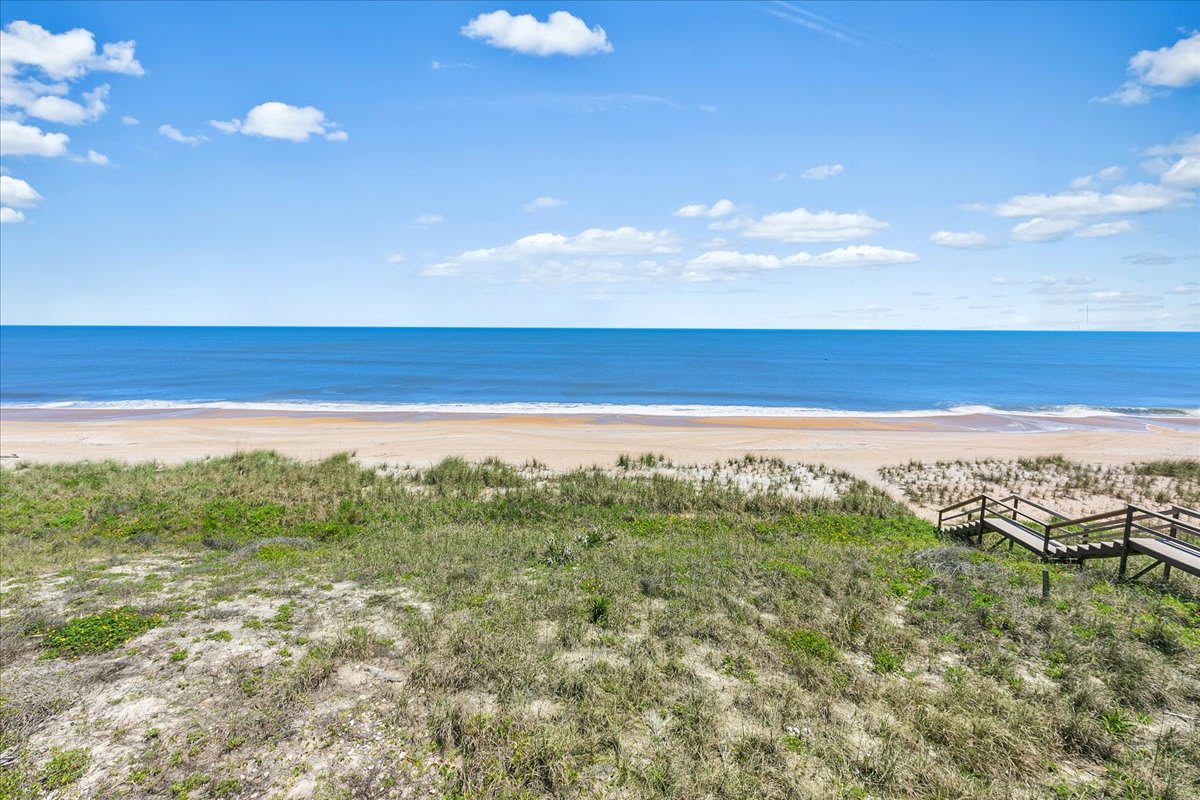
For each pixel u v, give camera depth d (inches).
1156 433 1560.0
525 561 494.3
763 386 2741.1
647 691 277.6
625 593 397.7
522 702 269.3
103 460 1053.2
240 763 233.3
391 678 291.0
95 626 330.6
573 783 224.7
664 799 217.0
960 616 360.8
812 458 1181.7
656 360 4488.2
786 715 263.1
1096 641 327.6
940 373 3454.7
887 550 548.4
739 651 319.0
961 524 664.4
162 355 4886.8
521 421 1705.2
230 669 293.9
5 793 216.7
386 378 3029.0
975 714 261.4
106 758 233.9
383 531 618.8
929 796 220.5
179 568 464.4
